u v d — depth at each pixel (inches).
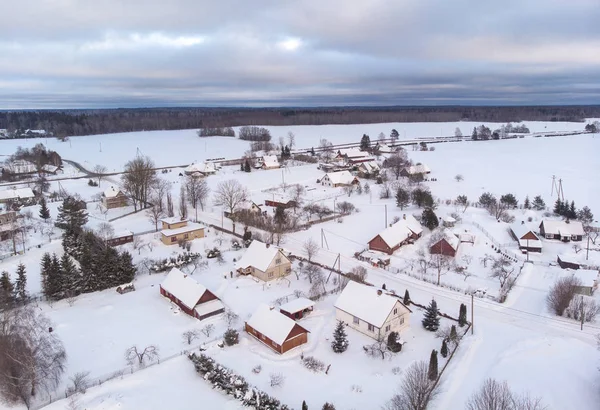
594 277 2928.2
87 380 1950.1
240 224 4284.0
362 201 5177.2
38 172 6604.3
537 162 7839.6
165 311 2618.1
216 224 4296.3
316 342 2308.1
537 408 1739.7
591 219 4424.2
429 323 2413.9
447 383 1951.3
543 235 3991.1
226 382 1935.3
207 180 6323.8
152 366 2069.4
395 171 6624.0
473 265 3388.3
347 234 4023.1
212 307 2561.5
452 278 3144.7
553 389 1893.5
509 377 1968.5
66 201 3946.9
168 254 3459.6
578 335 2370.8
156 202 4702.3
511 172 6963.6
